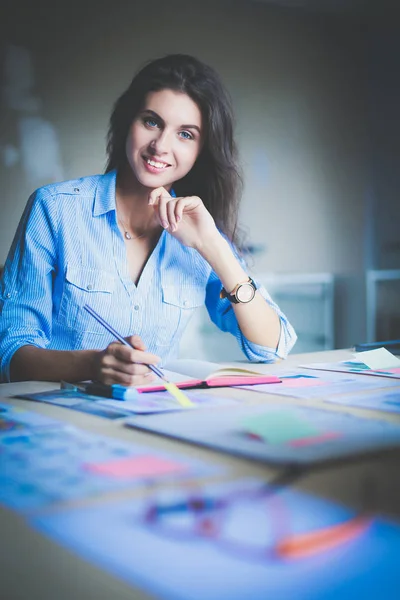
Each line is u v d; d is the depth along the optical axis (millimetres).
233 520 519
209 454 699
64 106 4293
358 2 5102
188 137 1551
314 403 998
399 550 468
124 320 1588
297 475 632
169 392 1094
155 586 416
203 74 1523
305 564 446
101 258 1566
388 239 5562
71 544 476
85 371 1211
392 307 5496
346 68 5395
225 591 408
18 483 600
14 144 4156
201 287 1682
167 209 1511
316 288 5137
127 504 552
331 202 5355
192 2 4734
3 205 4145
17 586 416
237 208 1731
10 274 1516
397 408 961
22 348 1334
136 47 4531
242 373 1244
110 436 777
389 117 5375
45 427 821
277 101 5082
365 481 618
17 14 4129
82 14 4328
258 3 4996
